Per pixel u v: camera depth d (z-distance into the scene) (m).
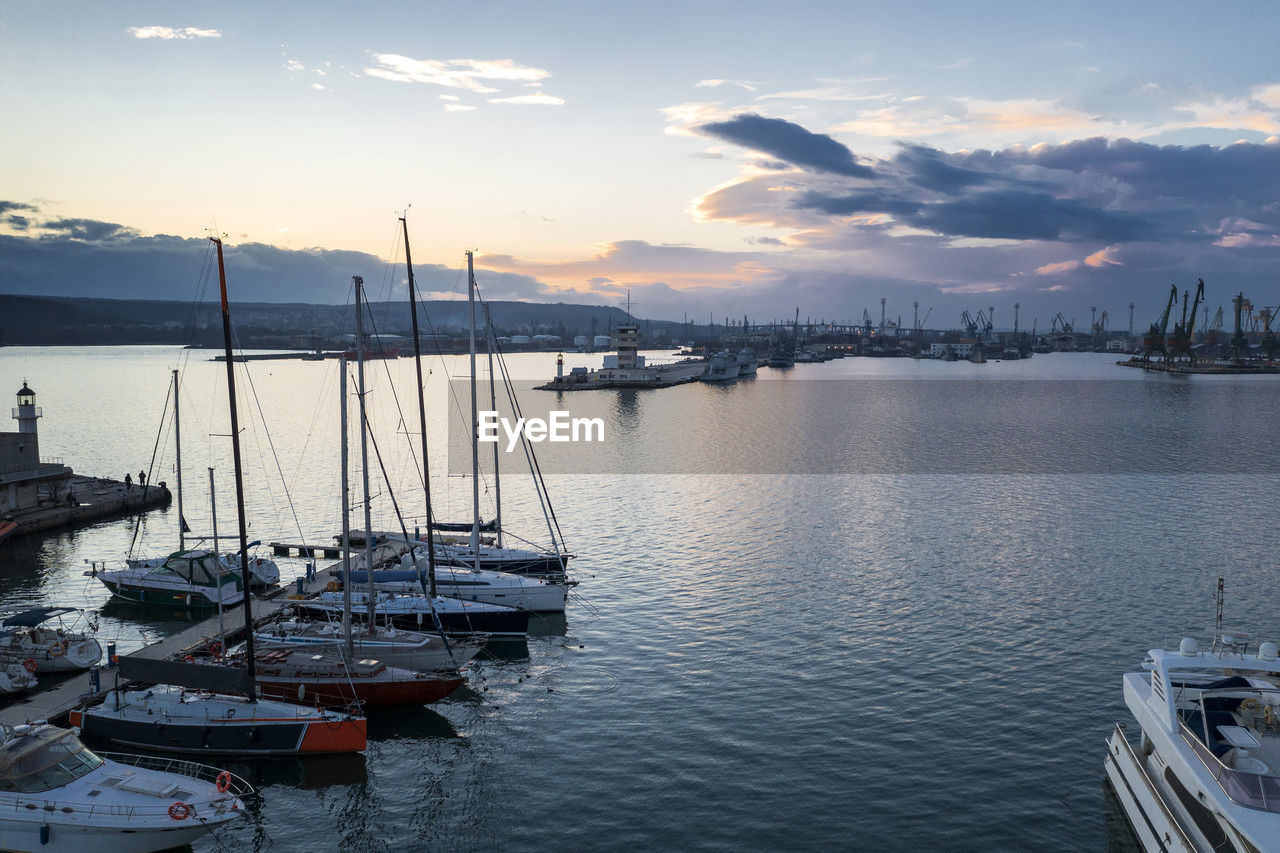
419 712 44.19
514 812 34.84
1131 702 33.59
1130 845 32.00
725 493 105.19
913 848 32.00
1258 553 73.56
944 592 62.97
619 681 47.88
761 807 34.81
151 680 39.97
